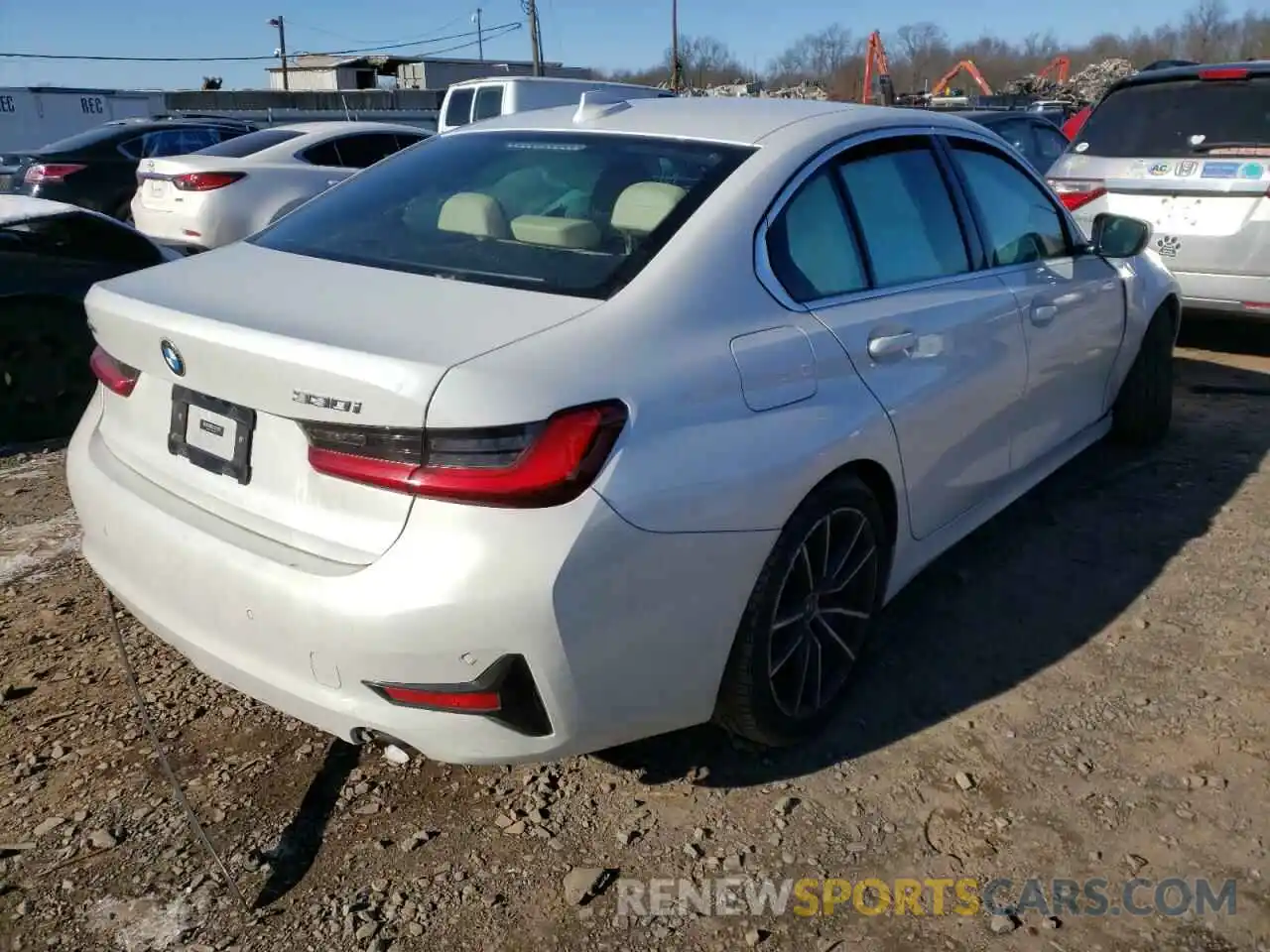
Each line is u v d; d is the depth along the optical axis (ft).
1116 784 8.98
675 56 128.57
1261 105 19.97
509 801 8.72
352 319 7.34
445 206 9.26
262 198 29.68
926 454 10.08
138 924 7.43
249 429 7.45
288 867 7.98
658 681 7.67
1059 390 13.03
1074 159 22.41
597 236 8.46
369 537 6.89
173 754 9.20
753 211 8.72
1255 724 9.78
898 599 12.12
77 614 11.53
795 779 9.02
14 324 17.60
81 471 8.78
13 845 8.12
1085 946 7.39
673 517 7.28
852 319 9.20
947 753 9.37
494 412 6.53
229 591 7.30
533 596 6.67
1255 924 7.56
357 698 7.07
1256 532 13.82
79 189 37.88
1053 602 12.05
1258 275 20.08
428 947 7.30
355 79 168.25
